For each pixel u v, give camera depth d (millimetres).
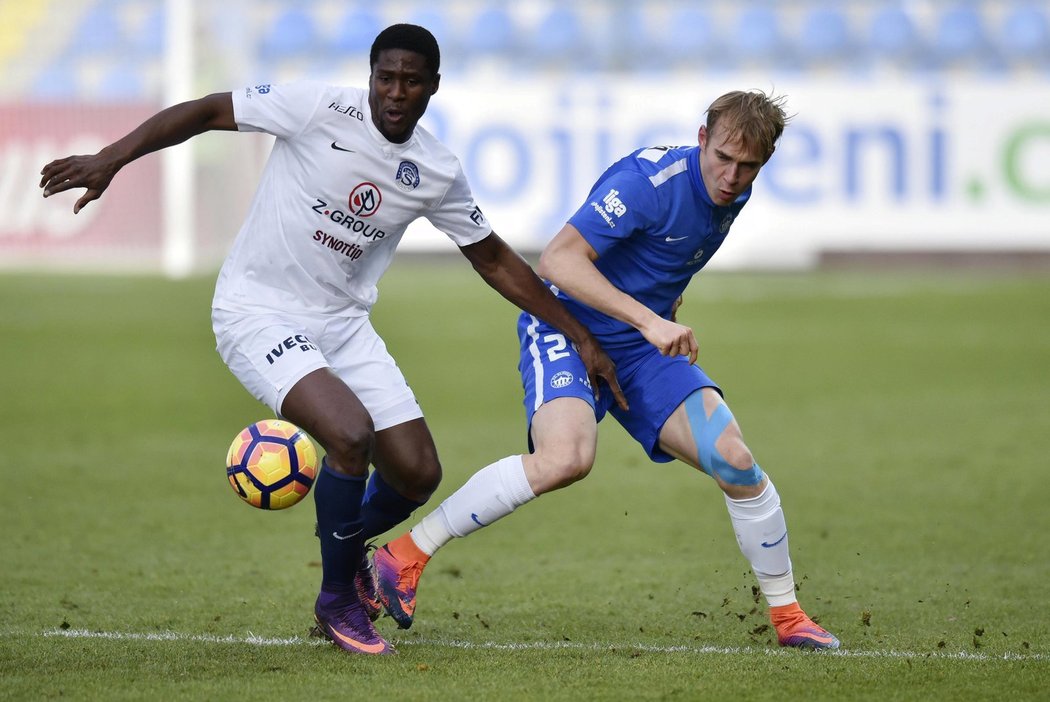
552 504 28359
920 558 23312
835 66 87312
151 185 74062
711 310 62688
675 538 25141
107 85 87125
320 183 17109
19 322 56438
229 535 24891
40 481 29609
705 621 19016
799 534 25297
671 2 88625
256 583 21094
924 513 26969
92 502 27609
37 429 36062
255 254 17562
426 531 17844
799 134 73188
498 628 18469
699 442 17656
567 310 18328
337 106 17016
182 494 28594
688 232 18016
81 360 48062
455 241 18031
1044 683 15117
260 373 17047
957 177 72812
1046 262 74875
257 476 16922
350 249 17531
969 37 87750
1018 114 72375
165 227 74188
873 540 24750
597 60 87375
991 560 23125
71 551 23344
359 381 17906
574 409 17734
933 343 53312
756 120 16922
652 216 17750
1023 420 37938
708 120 17516
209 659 16234
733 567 22781
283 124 17000
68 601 19672
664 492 29734
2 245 74375
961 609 19641
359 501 16438
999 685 15039
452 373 46406
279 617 18781
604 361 18156
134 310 60219
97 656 16375
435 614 19391
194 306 61656
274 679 15242
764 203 74062
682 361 18484
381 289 68438
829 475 30828
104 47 87938
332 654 16531
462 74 86938
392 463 17734
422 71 16562
